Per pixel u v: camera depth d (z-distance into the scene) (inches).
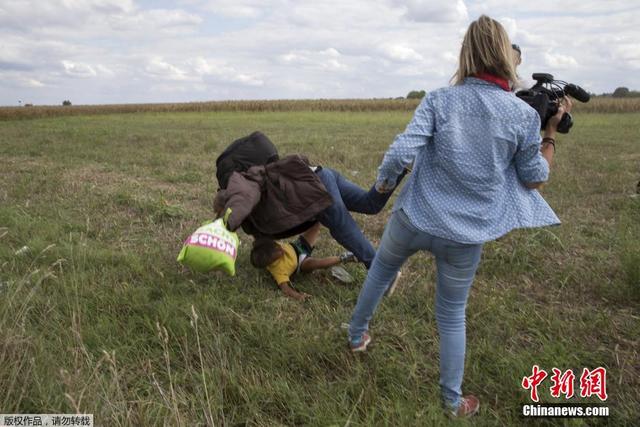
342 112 1584.6
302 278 165.5
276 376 113.2
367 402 102.7
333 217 147.2
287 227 142.1
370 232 224.8
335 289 156.2
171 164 392.8
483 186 90.2
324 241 202.7
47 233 199.0
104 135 644.7
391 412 97.2
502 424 99.8
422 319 140.5
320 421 96.5
